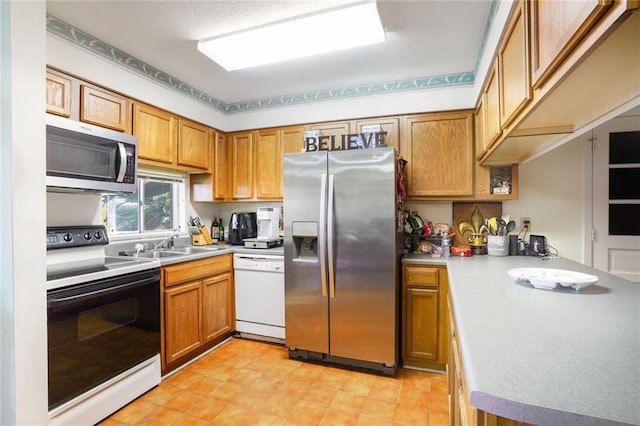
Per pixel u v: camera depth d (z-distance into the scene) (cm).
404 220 274
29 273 142
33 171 144
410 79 275
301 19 185
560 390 59
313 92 306
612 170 238
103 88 217
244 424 178
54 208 208
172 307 232
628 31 65
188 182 333
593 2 65
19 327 139
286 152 319
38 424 145
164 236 303
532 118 128
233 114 341
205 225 354
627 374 64
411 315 245
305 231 252
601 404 55
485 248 260
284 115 319
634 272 232
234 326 302
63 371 160
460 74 262
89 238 219
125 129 233
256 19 189
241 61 232
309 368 243
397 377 231
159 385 218
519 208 263
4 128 137
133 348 198
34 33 144
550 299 121
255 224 342
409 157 277
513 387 60
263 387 216
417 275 243
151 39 212
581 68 83
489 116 199
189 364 249
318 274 249
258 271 293
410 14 185
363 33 198
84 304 170
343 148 264
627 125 234
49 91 186
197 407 194
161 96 262
